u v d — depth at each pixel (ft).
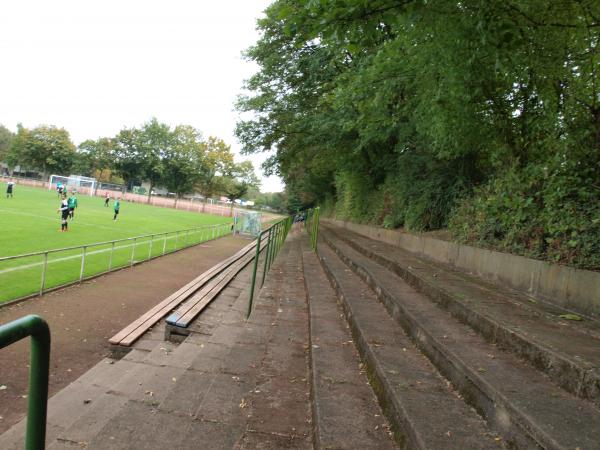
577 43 18.74
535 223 21.30
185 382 14.70
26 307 29.19
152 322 25.16
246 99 80.38
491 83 23.56
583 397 9.48
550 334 12.80
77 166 324.39
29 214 90.17
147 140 286.25
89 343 23.81
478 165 37.14
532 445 7.94
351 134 66.28
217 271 45.93
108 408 13.76
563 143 20.40
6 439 12.48
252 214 107.65
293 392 13.71
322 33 15.49
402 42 24.58
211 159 290.76
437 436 8.63
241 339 19.76
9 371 19.07
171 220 130.21
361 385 12.93
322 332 18.22
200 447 10.41
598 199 17.88
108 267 46.24
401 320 17.70
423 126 33.47
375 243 50.29
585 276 16.08
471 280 23.50
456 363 11.64
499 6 15.43
